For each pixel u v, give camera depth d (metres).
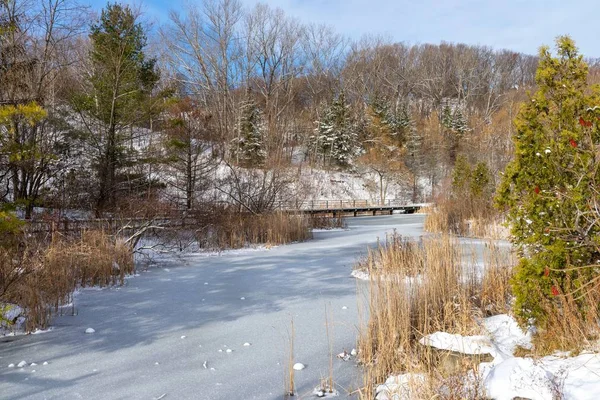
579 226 4.25
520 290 4.57
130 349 5.30
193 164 20.89
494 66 74.06
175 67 41.56
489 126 50.03
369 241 15.77
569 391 3.00
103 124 17.77
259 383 4.31
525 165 4.65
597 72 18.31
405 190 48.28
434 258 7.02
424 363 4.27
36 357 5.05
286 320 6.40
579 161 4.32
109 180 16.89
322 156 47.97
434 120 53.66
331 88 57.38
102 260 9.36
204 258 12.85
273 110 44.03
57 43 16.92
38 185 15.40
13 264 6.92
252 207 19.94
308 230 18.05
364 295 7.51
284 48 47.03
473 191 20.77
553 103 4.72
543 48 4.89
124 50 17.62
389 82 65.62
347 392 4.07
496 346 4.46
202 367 4.73
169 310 7.08
